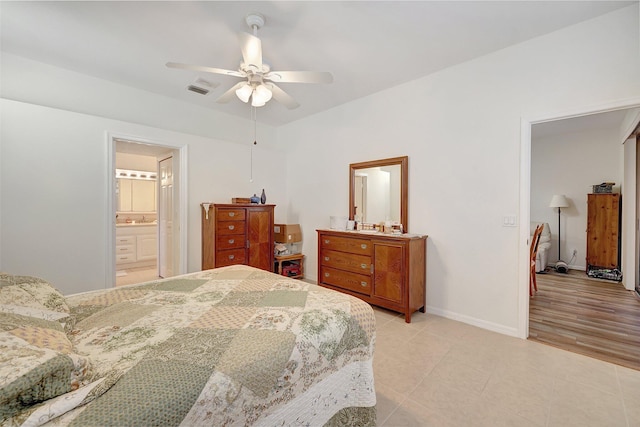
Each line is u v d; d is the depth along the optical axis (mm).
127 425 702
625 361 2092
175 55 2646
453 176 2893
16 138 2535
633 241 3824
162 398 779
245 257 3807
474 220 2760
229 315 1333
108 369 873
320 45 2459
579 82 2205
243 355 991
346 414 1310
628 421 1512
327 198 4168
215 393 861
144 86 3309
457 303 2879
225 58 2697
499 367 2027
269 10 2008
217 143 3992
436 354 2211
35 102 2754
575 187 5227
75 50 2570
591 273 4562
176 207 3816
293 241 4406
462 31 2279
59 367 735
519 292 2502
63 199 2783
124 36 2354
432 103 3029
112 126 3086
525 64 2443
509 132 2545
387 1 1918
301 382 1109
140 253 5445
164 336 1115
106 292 1679
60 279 2768
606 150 4918
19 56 2668
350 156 3844
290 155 4742
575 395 1723
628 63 2023
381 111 3479
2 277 1267
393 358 2154
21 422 641
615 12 2057
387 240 2973
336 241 3516
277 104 3918
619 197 4480
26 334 869
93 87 3076
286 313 1347
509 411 1600
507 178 2562
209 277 2025
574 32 2217
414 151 3188
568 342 2396
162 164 4445
